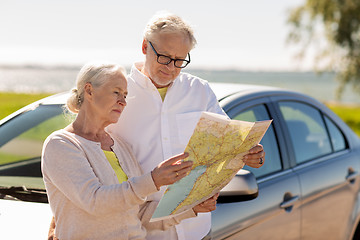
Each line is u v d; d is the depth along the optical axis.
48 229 2.08
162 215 1.79
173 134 2.29
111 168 1.91
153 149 2.27
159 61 2.13
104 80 1.83
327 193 3.53
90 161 1.84
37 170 2.65
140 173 2.17
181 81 2.34
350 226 3.87
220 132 1.75
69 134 1.83
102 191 1.73
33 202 2.33
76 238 1.78
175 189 1.75
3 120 2.96
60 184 1.75
